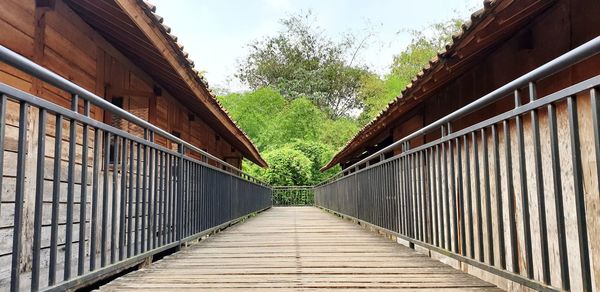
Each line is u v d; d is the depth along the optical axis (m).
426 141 7.08
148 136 3.62
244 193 9.84
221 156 13.95
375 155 6.17
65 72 4.55
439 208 3.63
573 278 2.41
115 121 5.83
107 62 5.55
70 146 2.33
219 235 6.22
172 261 3.85
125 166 3.07
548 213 2.55
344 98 39.69
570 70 3.72
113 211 2.94
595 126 1.71
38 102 2.00
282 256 4.12
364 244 5.05
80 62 4.88
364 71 39.44
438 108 6.71
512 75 4.54
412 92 5.35
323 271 3.33
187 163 4.81
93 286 3.32
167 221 4.11
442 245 3.53
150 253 3.57
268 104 33.91
